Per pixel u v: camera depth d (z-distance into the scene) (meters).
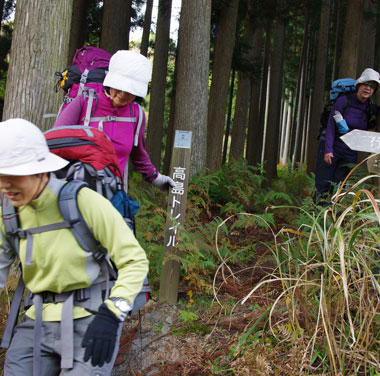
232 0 12.06
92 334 1.76
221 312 3.78
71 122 2.79
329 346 2.70
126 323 3.62
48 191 1.88
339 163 5.71
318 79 17.47
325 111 5.75
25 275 1.99
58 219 1.90
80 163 2.22
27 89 3.82
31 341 2.01
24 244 1.93
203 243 4.37
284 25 18.66
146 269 1.94
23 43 3.81
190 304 3.86
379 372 2.73
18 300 2.12
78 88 2.94
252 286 4.16
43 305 2.00
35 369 1.93
